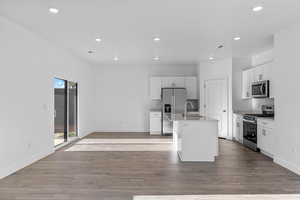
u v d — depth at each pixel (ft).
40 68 14.40
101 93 26.45
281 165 12.95
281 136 12.87
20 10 9.92
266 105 18.85
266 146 14.85
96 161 14.05
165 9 9.84
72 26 12.17
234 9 9.84
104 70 26.37
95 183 10.36
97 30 12.88
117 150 17.10
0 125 10.79
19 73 12.23
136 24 11.82
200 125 14.14
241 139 19.22
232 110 21.30
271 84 15.69
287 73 12.25
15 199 8.67
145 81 26.48
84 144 19.31
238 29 12.71
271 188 9.70
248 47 17.12
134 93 26.53
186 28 12.49
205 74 23.56
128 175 11.46
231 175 11.41
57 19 11.10
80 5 9.37
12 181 10.54
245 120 18.26
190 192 9.33
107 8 9.71
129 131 26.50
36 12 10.16
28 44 13.03
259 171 12.01
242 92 20.97
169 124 24.27
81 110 22.26
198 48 17.43
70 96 20.04
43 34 13.79
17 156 12.09
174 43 15.87
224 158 14.76
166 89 24.21
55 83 17.16
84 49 17.85
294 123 11.68
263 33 13.44
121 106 26.55
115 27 12.31
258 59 19.94
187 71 26.22
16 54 11.95
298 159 11.40
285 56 12.44
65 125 19.06
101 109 26.48
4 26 11.00
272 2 9.13
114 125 26.53
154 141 20.74
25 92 12.79
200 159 14.08
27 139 12.98
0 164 10.80
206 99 23.40
